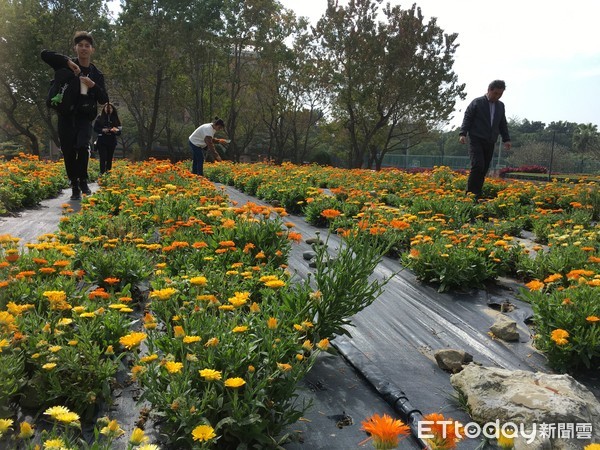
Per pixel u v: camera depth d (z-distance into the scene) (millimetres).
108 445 1735
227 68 38000
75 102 7281
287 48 37219
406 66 33438
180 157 44188
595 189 9625
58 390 2312
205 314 2658
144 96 40469
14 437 2062
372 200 7922
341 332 3143
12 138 45438
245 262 4070
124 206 6258
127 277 3854
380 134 40062
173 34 34781
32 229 5805
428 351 3480
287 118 43562
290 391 2244
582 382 3125
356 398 2729
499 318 4117
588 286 3631
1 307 2908
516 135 111062
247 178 11398
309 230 7117
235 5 35625
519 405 2445
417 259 4980
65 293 3047
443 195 8703
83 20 36219
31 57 34156
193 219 4973
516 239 6898
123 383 2586
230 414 2088
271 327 2402
